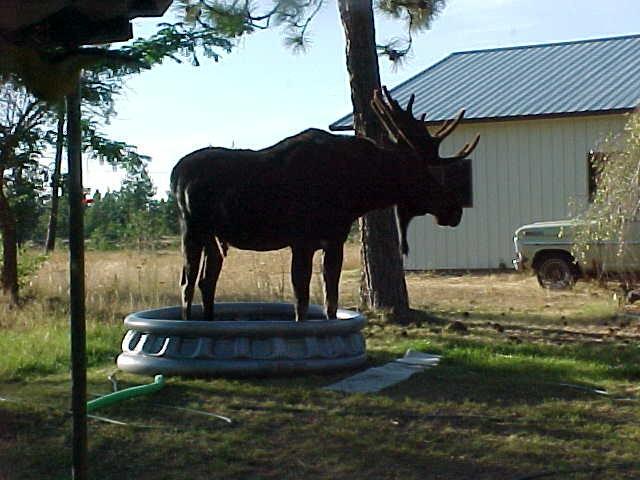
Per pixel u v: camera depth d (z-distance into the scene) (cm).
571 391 859
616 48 2703
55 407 806
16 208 1598
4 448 691
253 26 1340
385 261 1387
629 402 815
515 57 2798
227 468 637
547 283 1808
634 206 1272
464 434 711
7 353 1035
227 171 948
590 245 1443
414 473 624
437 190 953
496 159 2366
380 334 1215
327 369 918
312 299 1537
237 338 905
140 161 1770
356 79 1373
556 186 2309
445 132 962
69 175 529
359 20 1377
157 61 1538
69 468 649
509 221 2353
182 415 771
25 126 1503
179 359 905
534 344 1127
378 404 802
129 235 2686
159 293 1488
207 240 978
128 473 634
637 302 1466
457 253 2400
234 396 830
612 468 627
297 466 641
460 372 945
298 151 943
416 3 1532
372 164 946
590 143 2270
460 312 1469
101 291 1517
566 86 2441
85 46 528
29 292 1559
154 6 512
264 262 2312
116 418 762
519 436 705
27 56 501
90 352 1066
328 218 944
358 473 626
